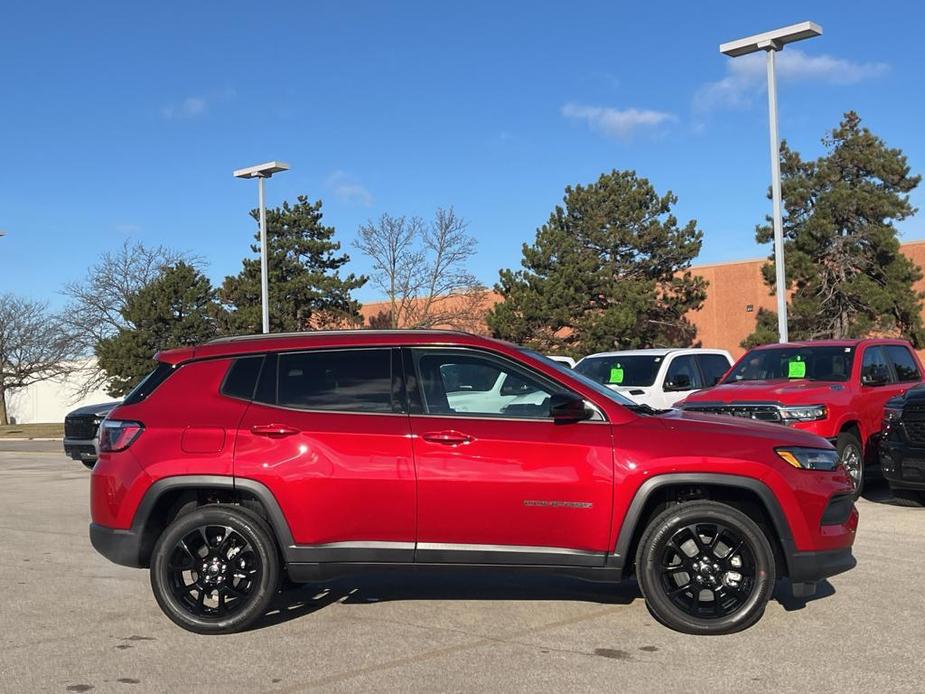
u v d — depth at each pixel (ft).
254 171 80.48
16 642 18.42
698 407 35.40
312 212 126.72
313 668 16.51
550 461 18.01
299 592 22.26
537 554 18.08
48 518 36.14
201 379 19.45
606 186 115.96
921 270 105.81
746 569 17.98
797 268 95.61
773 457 18.01
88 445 51.16
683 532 18.19
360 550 18.28
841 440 34.68
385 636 18.48
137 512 18.70
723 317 129.29
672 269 115.96
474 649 17.48
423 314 127.85
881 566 23.91
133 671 16.48
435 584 22.88
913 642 17.44
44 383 184.55
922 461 31.22
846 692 14.80
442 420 18.49
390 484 18.13
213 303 122.72
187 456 18.58
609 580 18.16
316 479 18.22
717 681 15.39
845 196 94.17
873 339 39.27
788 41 56.59
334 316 124.57
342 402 18.86
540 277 108.88
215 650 17.70
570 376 18.92
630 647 17.40
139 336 121.08
